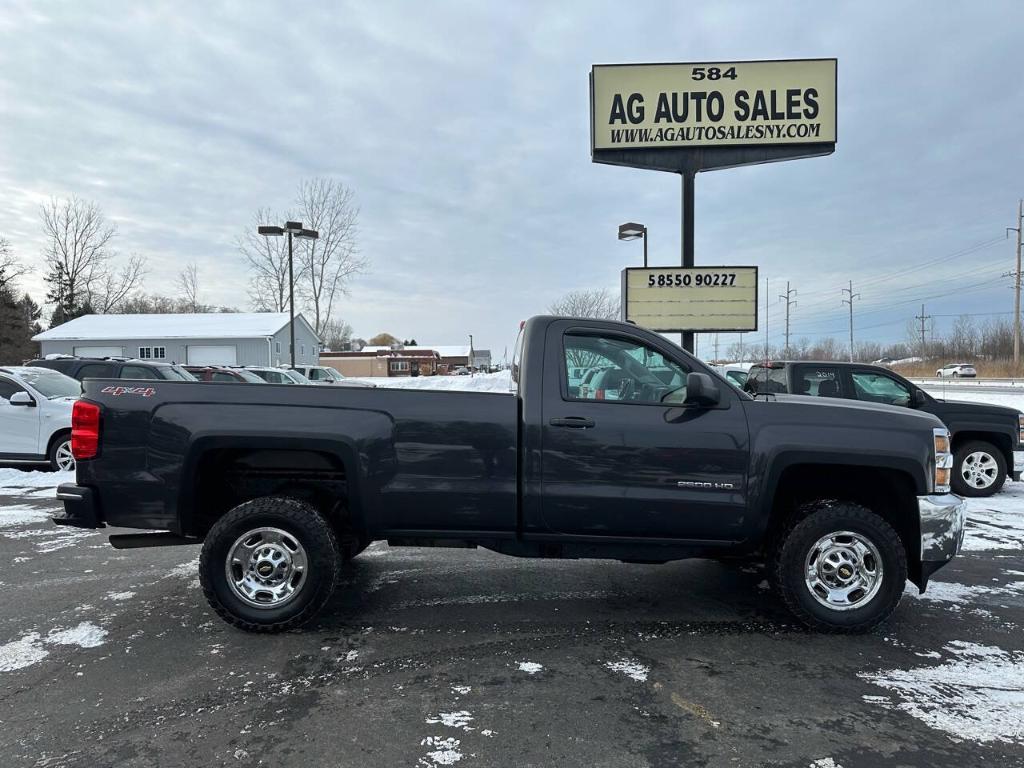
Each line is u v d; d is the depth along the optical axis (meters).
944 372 58.94
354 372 65.69
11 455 9.62
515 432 4.04
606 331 4.20
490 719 3.02
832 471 4.25
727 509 3.99
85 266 57.34
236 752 2.76
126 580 5.07
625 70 12.20
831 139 11.94
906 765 2.67
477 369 81.19
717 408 4.05
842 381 8.63
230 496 4.42
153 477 3.98
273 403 4.00
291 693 3.27
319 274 46.94
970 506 7.99
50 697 3.23
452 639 3.95
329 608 4.47
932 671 3.52
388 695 3.25
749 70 12.04
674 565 5.50
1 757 2.71
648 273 12.70
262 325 40.31
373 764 2.67
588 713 3.08
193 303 59.72
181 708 3.12
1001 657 3.70
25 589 4.86
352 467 3.99
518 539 4.14
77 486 4.02
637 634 4.03
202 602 4.58
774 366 9.04
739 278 12.65
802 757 2.72
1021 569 5.40
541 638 3.96
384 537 4.16
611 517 4.02
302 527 3.94
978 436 8.66
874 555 3.97
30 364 13.07
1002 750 2.78
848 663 3.62
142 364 13.26
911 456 3.98
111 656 3.70
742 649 3.80
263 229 27.08
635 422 4.00
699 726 2.96
